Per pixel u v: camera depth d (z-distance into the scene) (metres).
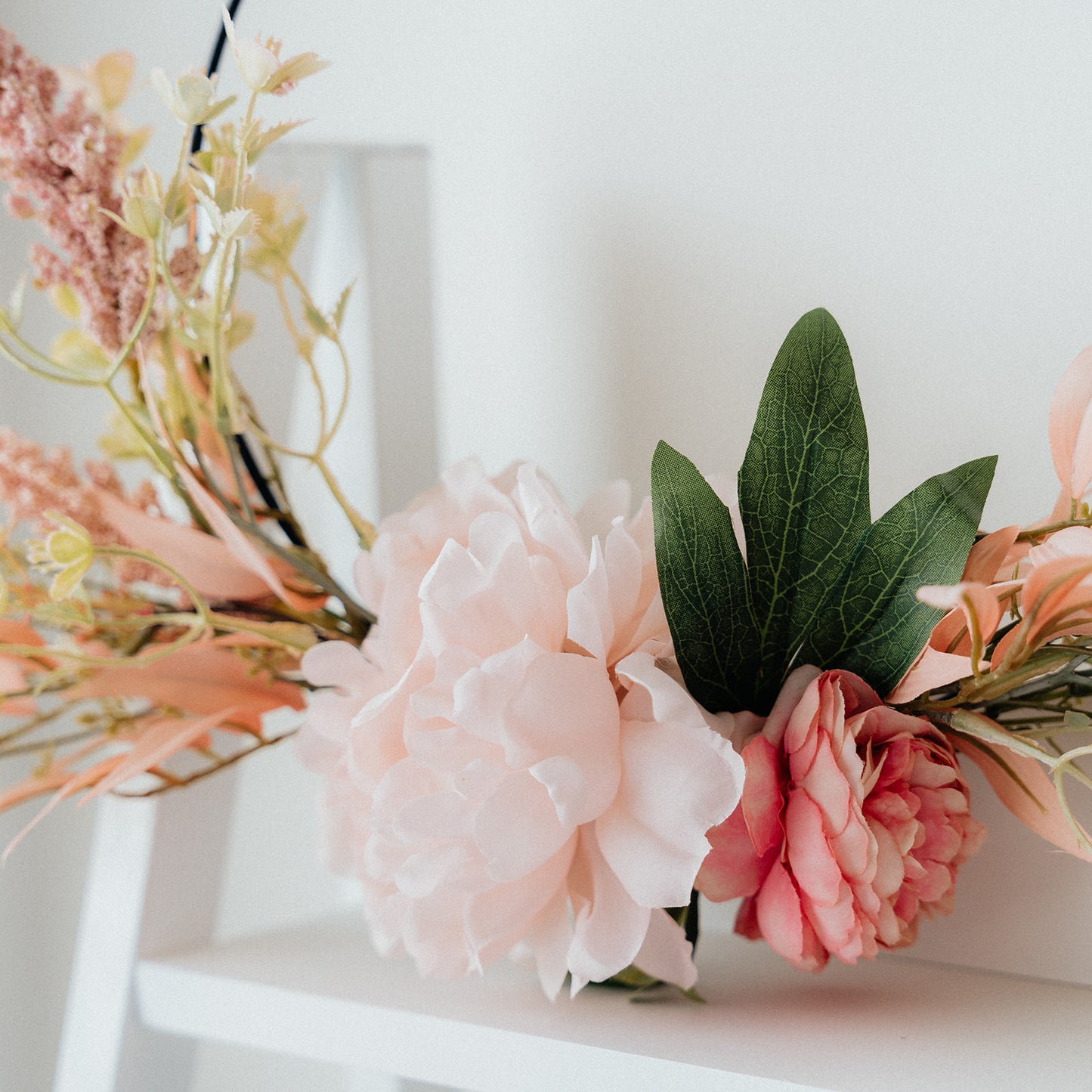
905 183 0.48
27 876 0.88
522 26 0.61
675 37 0.55
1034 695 0.40
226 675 0.50
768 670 0.40
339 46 0.70
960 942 0.47
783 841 0.37
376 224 0.70
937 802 0.37
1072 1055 0.35
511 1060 0.39
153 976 0.53
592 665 0.37
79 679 0.50
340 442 0.71
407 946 0.39
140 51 0.80
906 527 0.38
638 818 0.36
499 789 0.36
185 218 0.47
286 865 0.86
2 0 0.88
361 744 0.40
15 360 0.44
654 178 0.56
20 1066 0.87
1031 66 0.45
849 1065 0.34
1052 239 0.44
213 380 0.44
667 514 0.38
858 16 0.49
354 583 0.44
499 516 0.40
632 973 0.43
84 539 0.43
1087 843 0.33
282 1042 0.47
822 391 0.39
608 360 0.58
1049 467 0.45
